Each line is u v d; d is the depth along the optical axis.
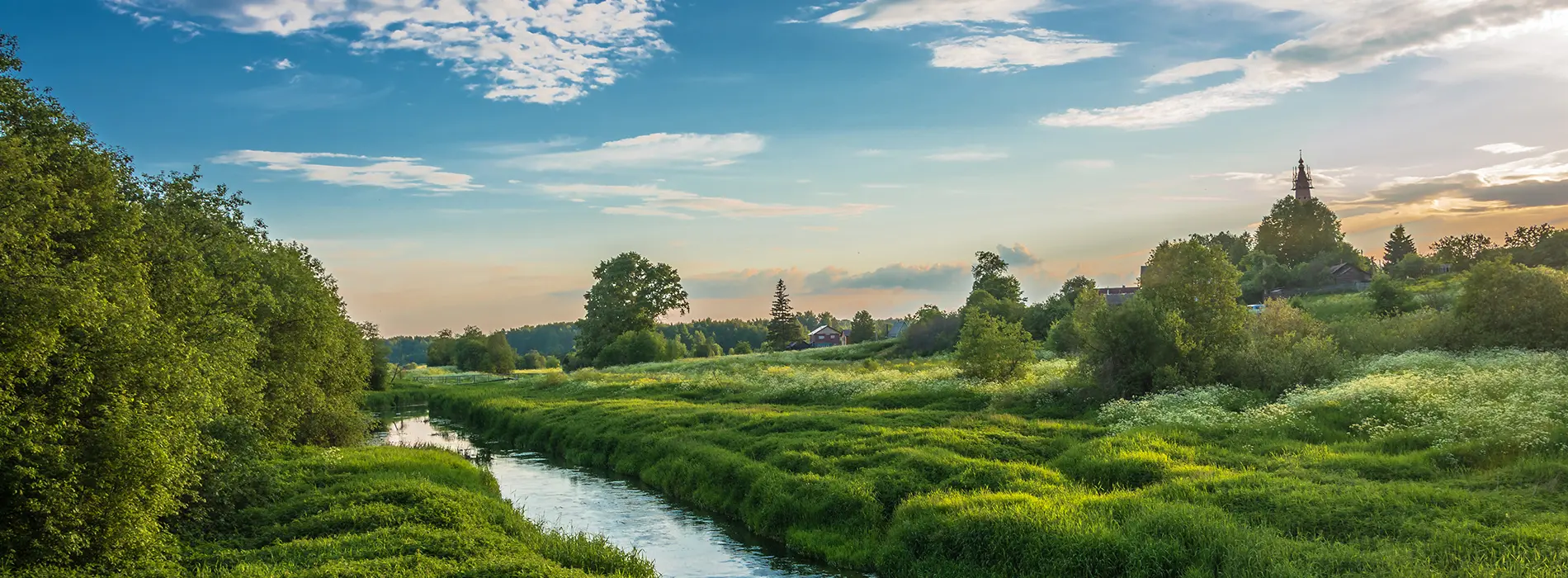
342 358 43.03
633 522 23.69
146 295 16.11
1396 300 63.31
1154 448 22.41
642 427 36.59
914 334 88.25
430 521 18.39
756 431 31.83
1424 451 19.61
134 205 17.89
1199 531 15.03
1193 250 34.16
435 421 58.84
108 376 14.13
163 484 14.52
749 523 22.73
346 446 36.50
